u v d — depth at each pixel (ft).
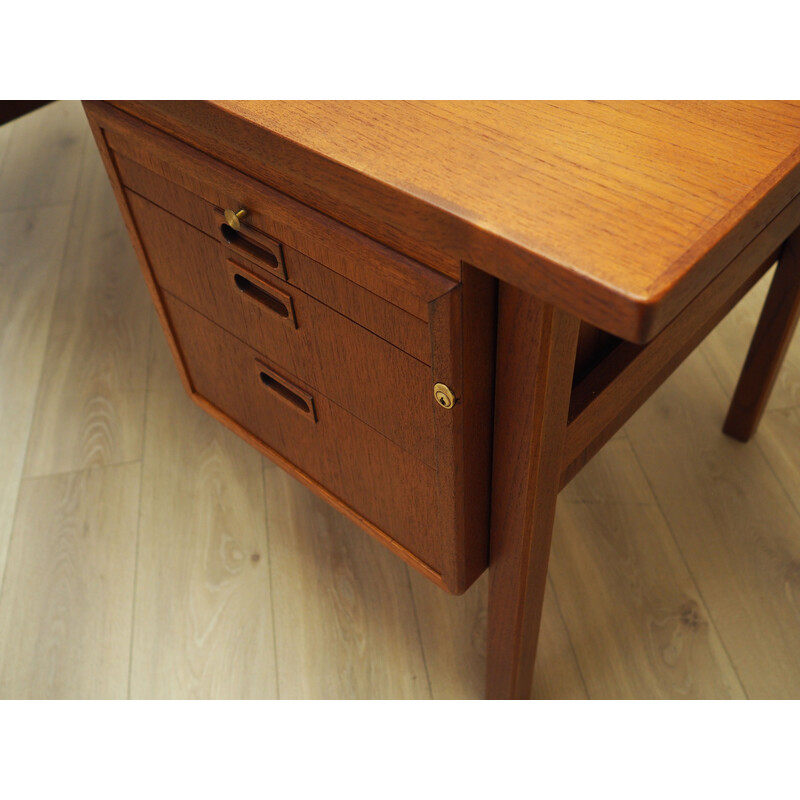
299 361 2.41
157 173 2.36
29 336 4.48
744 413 3.70
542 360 1.70
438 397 1.90
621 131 1.68
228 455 3.88
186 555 3.51
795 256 3.02
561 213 1.47
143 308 4.63
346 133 1.75
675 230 1.41
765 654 3.14
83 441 3.96
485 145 1.67
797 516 3.56
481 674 3.12
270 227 2.08
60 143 5.76
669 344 2.25
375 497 2.57
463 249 1.53
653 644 3.18
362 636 3.24
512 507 2.11
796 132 1.65
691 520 3.56
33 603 3.36
